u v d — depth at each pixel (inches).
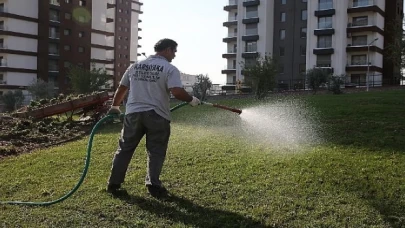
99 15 2522.1
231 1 2240.4
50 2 2219.5
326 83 1269.7
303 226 137.2
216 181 187.6
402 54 756.6
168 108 169.5
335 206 152.3
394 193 161.3
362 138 272.7
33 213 154.6
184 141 297.7
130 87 170.2
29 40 2165.4
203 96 1068.5
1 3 2097.7
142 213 151.6
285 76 2003.0
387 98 592.7
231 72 2206.0
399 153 223.1
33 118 486.0
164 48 170.6
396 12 1872.5
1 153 299.7
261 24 2043.6
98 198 168.7
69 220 146.8
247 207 155.3
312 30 1845.5
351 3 1781.5
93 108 528.4
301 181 181.3
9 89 2089.1
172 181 190.9
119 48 3102.9
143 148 270.2
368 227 134.5
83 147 295.3
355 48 1749.5
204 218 145.9
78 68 1651.1
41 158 261.1
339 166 202.2
